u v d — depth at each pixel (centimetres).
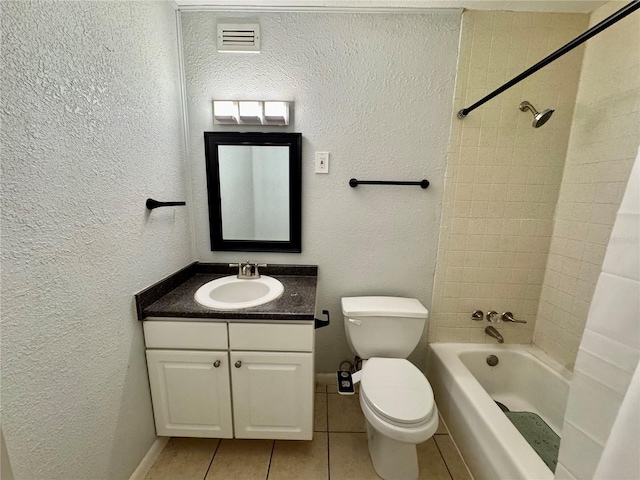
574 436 60
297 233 160
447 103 146
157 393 123
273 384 122
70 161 81
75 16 81
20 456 70
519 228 156
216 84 146
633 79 116
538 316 163
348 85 146
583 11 136
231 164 154
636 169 50
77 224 84
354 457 130
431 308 167
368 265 164
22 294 69
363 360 149
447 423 148
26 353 70
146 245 119
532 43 140
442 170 153
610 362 53
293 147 150
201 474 121
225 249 163
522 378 161
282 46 143
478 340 169
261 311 116
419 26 140
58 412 80
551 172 149
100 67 91
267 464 126
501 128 147
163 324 117
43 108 72
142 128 114
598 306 55
